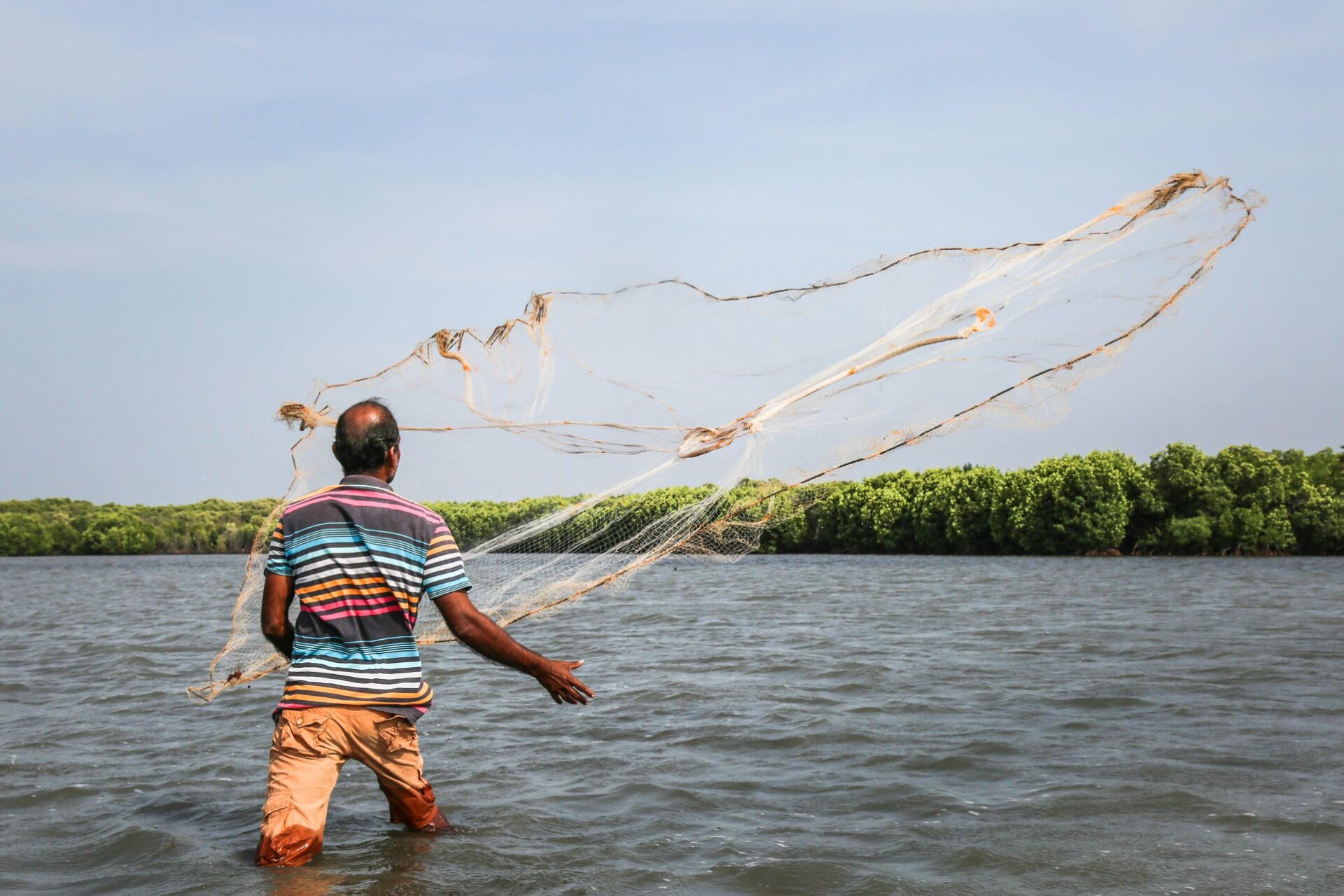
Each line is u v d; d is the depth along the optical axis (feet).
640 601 88.33
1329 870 16.56
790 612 74.13
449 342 20.90
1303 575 130.41
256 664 21.38
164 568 232.32
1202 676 38.52
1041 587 105.40
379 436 17.61
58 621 77.10
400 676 17.17
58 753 27.37
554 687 17.40
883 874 16.58
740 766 24.81
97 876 16.79
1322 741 26.68
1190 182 19.10
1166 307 18.74
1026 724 29.48
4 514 350.23
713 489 20.26
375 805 21.42
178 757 26.84
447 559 17.08
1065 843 18.17
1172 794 21.29
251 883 15.94
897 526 211.00
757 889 15.93
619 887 15.92
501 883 16.02
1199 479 210.79
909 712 31.68
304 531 16.96
